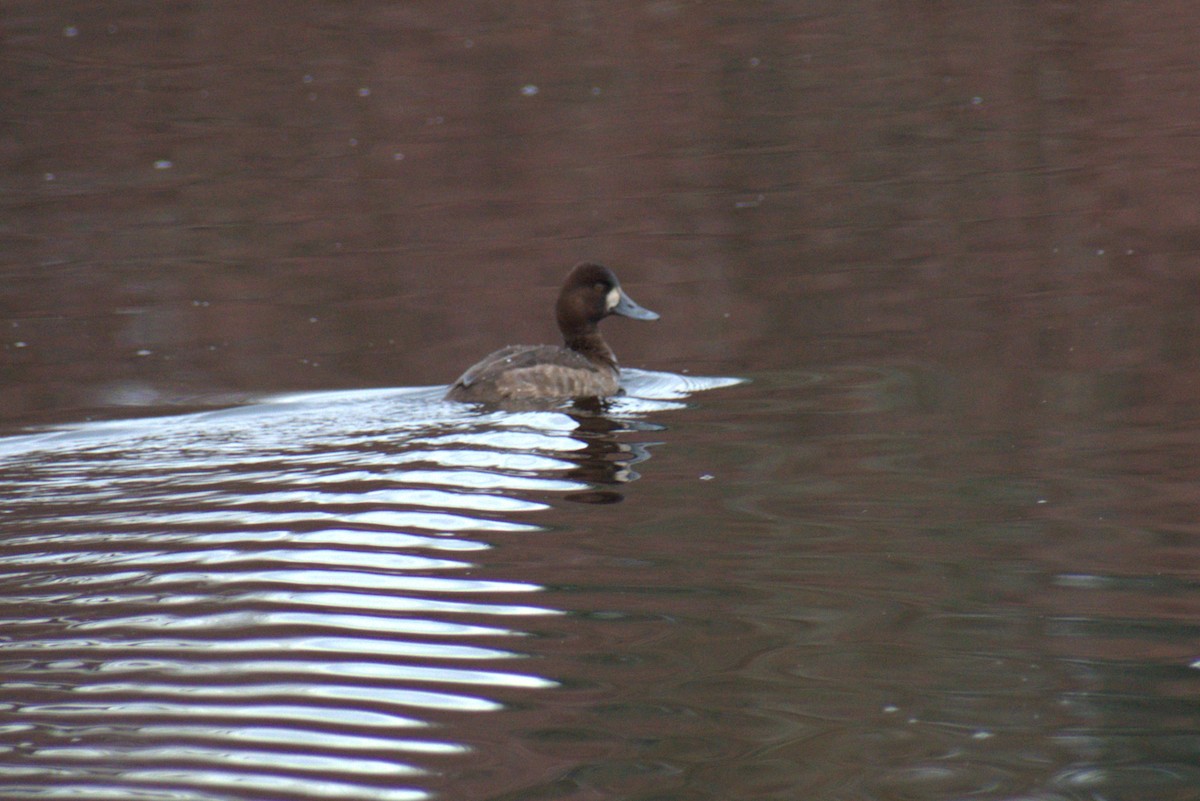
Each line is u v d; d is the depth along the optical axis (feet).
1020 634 25.98
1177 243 62.49
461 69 107.86
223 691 23.68
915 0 122.52
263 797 20.29
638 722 22.70
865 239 66.59
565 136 90.33
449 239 70.74
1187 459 35.91
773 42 112.37
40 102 102.27
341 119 96.32
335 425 42.06
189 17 124.06
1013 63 102.47
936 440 38.58
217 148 91.09
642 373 48.37
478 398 44.75
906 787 20.83
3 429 43.96
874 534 31.17
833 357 48.93
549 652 25.11
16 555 30.81
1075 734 22.03
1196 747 21.89
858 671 24.41
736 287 60.08
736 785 20.79
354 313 59.52
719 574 29.01
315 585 28.40
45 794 20.35
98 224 76.28
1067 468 35.58
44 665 24.85
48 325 59.11
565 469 36.40
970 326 52.08
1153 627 26.16
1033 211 69.56
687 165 82.74
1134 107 89.35
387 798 20.33
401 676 24.30
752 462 36.96
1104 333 49.83
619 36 115.14
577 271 50.80
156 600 27.89
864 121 90.58
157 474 36.99
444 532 31.55
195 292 63.67
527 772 21.03
